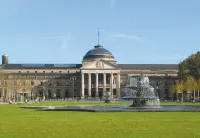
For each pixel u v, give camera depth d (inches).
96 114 2456.9
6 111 2920.8
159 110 2726.4
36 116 2315.5
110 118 2106.3
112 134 1418.6
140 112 2637.8
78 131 1513.3
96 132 1480.1
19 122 1905.8
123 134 1416.1
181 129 1551.4
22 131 1523.1
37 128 1625.2
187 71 7445.9
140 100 3358.8
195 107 3272.6
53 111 2871.6
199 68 7209.6
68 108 3070.9
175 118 2078.0
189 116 2228.1
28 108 3501.5
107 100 5915.4
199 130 1515.7
